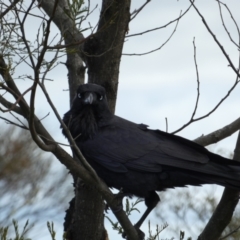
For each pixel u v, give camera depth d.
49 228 9.30
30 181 15.47
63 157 9.53
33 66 8.11
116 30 11.34
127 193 12.38
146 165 12.03
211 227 11.02
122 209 10.38
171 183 12.13
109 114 12.64
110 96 12.38
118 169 12.12
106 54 11.72
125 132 12.46
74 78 12.75
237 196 10.99
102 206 11.94
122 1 11.34
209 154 11.73
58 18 11.85
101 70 11.92
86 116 12.36
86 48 11.69
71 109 12.57
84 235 11.96
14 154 14.53
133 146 12.23
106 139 12.34
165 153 12.06
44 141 9.31
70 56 12.82
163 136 12.48
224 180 11.22
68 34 11.51
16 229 9.11
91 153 12.31
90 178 9.88
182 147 12.12
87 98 11.95
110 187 12.67
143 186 12.09
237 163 11.38
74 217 12.16
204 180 11.62
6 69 8.46
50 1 12.23
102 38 11.56
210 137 12.30
